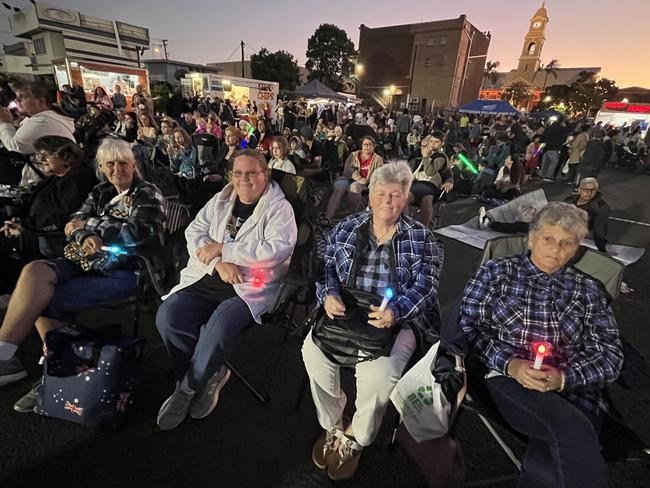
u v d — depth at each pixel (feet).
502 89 165.07
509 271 4.75
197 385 5.31
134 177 6.52
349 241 5.32
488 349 4.62
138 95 27.37
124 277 6.18
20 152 9.20
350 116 58.65
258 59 118.83
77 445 5.27
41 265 5.56
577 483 3.51
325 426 5.16
